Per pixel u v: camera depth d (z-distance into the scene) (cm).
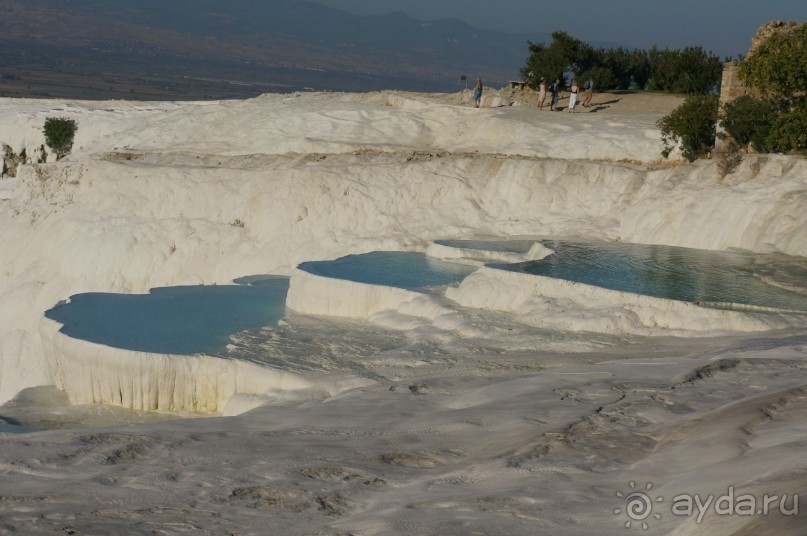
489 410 1108
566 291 1780
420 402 1237
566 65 3981
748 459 753
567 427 984
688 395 1098
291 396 1426
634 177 2583
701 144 2700
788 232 2147
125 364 1625
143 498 834
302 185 2772
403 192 2727
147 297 2080
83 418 1599
